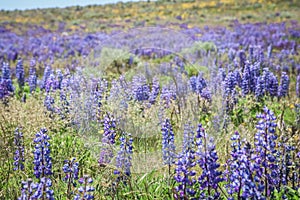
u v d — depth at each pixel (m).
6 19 29.55
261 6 30.00
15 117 5.07
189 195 2.96
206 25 23.44
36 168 3.30
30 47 16.36
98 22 27.73
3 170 3.90
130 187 3.43
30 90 7.79
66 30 24.58
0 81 7.79
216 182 2.91
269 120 2.98
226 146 4.07
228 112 5.77
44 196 2.75
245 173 2.66
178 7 32.38
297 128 5.45
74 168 3.34
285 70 9.61
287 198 3.13
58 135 4.75
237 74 7.25
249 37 16.22
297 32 17.50
